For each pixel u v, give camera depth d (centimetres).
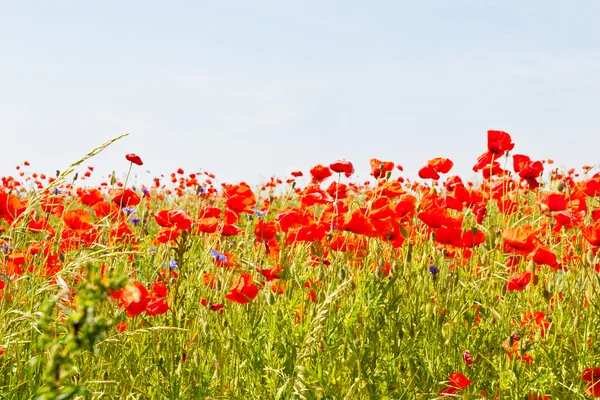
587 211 396
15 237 366
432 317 365
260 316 361
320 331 352
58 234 381
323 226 372
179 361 352
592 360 358
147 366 352
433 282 377
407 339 362
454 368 360
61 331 333
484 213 392
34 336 346
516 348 359
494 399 357
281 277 371
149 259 384
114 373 345
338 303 367
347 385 344
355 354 349
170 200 695
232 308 369
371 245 384
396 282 371
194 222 391
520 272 387
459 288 377
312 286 369
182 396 345
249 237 425
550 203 390
